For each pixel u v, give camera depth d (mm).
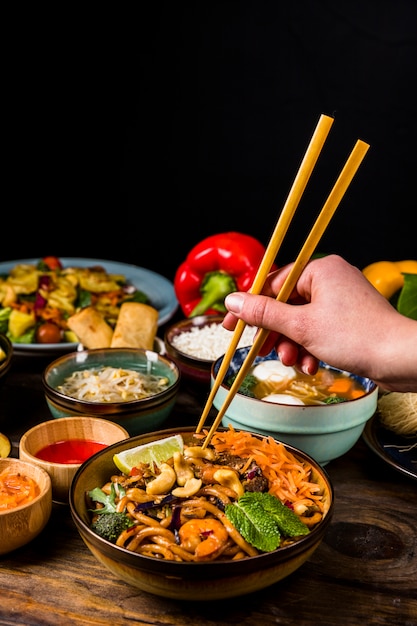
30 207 1555
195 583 623
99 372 928
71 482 724
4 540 708
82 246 1588
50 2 1418
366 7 1372
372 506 803
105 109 1490
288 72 1432
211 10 1405
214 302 1201
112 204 1558
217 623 671
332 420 793
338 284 710
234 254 1168
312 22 1394
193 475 713
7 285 1151
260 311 696
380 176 1478
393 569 728
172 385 872
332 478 844
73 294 1160
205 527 664
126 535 667
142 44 1441
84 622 670
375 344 687
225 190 1528
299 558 646
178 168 1523
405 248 1520
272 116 1465
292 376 886
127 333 1013
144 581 635
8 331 1112
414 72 1398
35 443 808
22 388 1001
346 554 743
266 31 1407
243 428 817
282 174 1499
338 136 1461
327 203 663
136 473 721
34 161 1525
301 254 683
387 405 883
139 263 1595
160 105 1480
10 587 699
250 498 679
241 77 1444
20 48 1448
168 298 1224
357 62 1409
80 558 731
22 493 734
